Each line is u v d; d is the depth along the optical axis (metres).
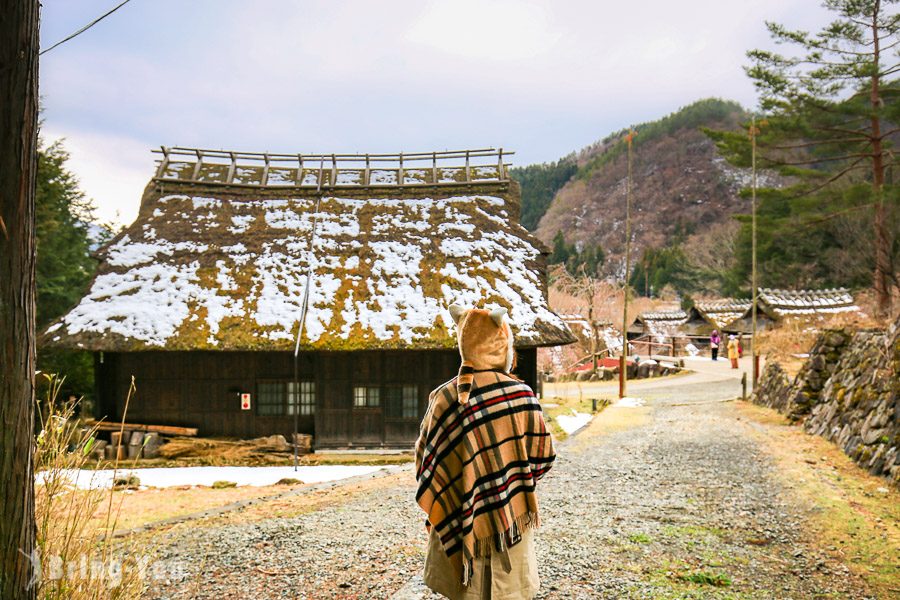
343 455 14.25
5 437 2.53
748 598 4.32
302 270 15.48
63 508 3.38
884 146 26.39
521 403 2.99
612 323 44.25
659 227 108.12
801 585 4.61
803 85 26.20
